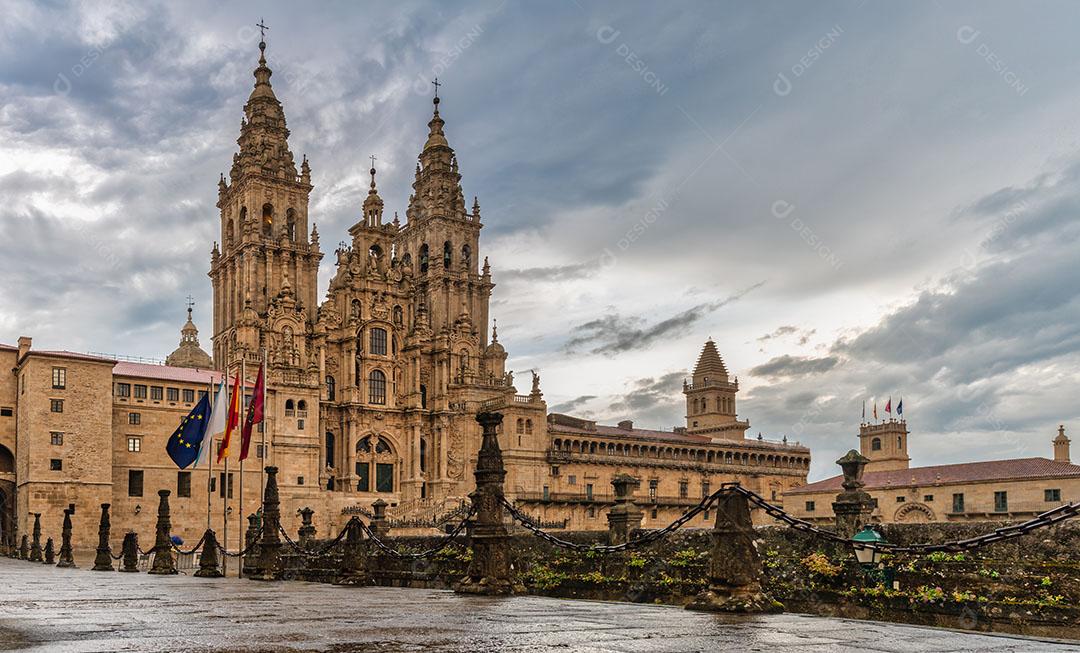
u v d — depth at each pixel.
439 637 12.64
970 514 99.56
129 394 102.25
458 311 139.38
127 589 27.11
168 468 102.88
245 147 126.88
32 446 94.56
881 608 18.83
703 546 22.25
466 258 143.12
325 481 120.00
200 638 12.45
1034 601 16.98
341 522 116.69
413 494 127.00
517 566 27.55
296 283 124.44
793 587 20.23
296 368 114.56
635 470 138.75
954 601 17.91
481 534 23.86
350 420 124.88
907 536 19.12
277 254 123.44
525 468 126.94
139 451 101.56
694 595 21.89
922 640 12.70
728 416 168.62
